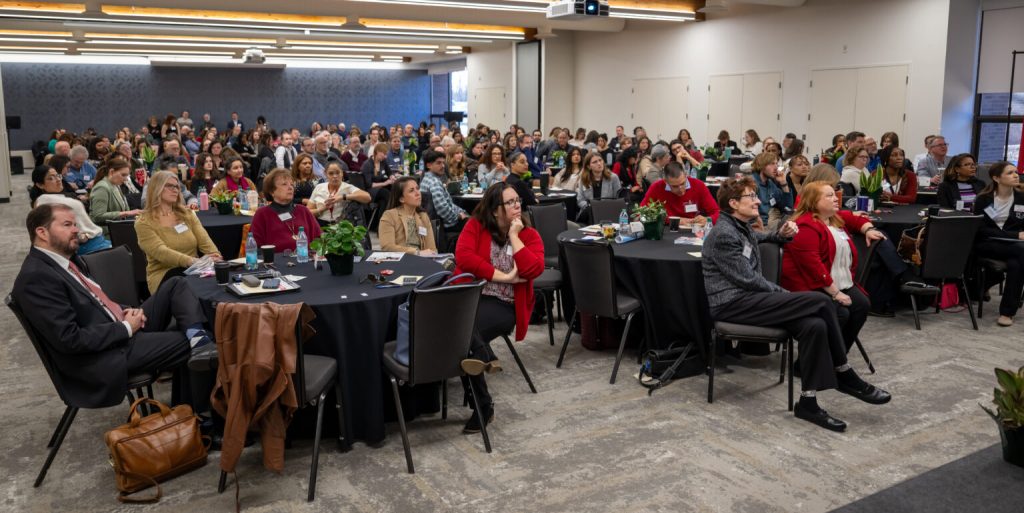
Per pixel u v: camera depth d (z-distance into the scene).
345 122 25.61
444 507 2.79
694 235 4.86
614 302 4.01
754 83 12.96
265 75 24.45
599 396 3.89
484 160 8.07
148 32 14.48
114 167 5.88
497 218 3.76
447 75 25.23
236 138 16.27
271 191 4.61
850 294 4.02
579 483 2.96
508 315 3.74
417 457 3.21
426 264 3.98
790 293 3.62
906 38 10.63
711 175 10.91
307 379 2.94
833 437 3.36
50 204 3.06
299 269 3.87
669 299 4.06
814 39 11.87
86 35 14.92
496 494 2.88
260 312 2.77
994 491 2.54
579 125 17.33
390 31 14.45
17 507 2.83
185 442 3.03
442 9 12.34
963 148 10.68
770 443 3.30
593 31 16.27
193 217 4.58
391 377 3.13
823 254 3.97
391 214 4.64
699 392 3.93
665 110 14.96
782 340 3.60
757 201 3.76
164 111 23.47
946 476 2.66
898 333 4.95
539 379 4.15
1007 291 5.09
